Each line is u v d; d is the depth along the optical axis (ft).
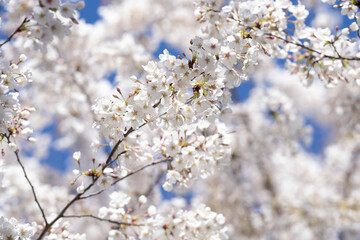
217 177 34.30
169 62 10.75
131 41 30.17
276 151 33.65
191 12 34.53
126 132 11.81
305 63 15.31
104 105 11.14
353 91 26.73
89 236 29.07
